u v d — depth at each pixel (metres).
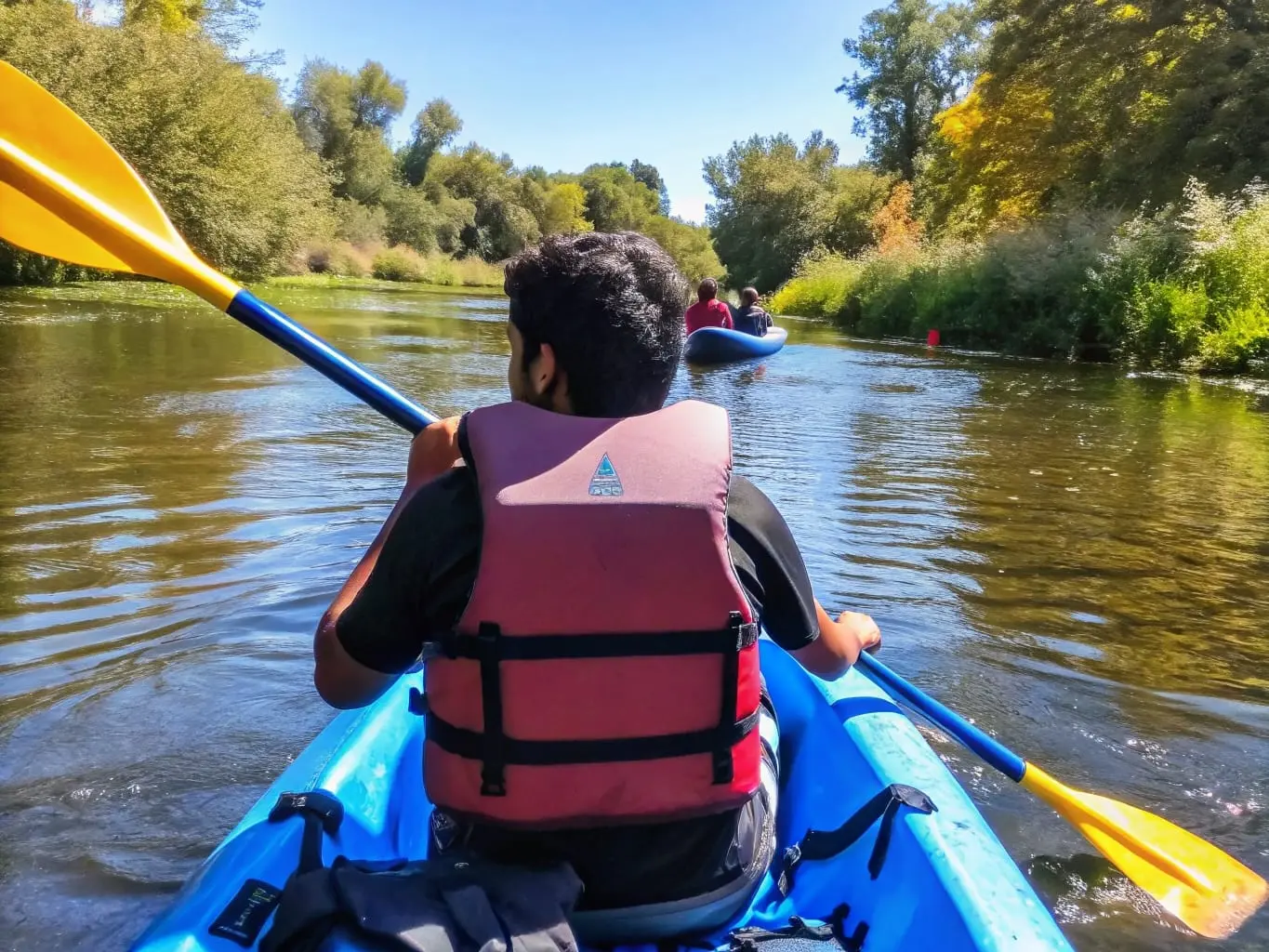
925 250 19.73
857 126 36.66
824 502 4.71
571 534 1.10
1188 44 15.52
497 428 1.16
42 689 2.59
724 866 1.24
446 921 1.01
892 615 3.30
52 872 1.91
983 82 19.64
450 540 1.14
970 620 3.28
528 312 1.21
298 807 1.54
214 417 6.03
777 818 1.89
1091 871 2.04
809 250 38.44
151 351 9.12
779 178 41.12
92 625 2.97
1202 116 15.20
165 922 1.27
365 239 36.81
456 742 1.16
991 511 4.66
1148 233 13.28
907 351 13.84
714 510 1.14
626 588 1.12
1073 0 16.95
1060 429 7.14
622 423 1.17
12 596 3.15
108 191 2.14
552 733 1.14
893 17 35.06
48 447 5.09
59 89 16.73
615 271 1.19
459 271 39.88
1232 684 2.87
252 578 3.36
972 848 1.45
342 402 6.75
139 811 2.11
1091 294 13.36
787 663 2.29
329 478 4.67
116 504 4.14
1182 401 8.85
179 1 22.69
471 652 1.12
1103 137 17.31
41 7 16.97
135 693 2.60
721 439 1.18
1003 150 19.28
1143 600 3.53
